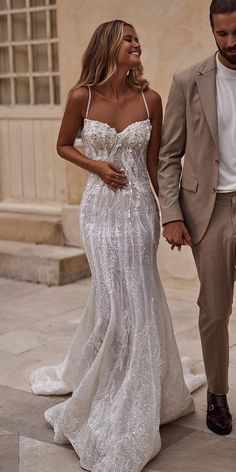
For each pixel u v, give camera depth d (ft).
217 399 15.67
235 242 14.56
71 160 15.43
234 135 14.23
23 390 18.19
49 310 24.34
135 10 24.39
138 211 15.16
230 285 15.01
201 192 14.66
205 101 14.20
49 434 15.90
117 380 14.89
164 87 24.27
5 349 20.99
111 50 14.67
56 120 28.73
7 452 15.19
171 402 15.80
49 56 28.50
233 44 13.28
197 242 14.87
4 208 30.30
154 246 15.40
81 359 15.47
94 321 15.83
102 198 15.19
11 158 30.27
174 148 14.98
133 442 14.23
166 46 23.98
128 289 14.88
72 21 26.08
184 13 23.45
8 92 30.25
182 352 20.12
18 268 27.63
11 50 29.35
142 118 15.11
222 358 15.34
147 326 14.83
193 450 14.97
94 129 14.90
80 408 14.90
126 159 15.12
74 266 27.22
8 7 29.07
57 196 29.40
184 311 23.38
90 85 15.03
